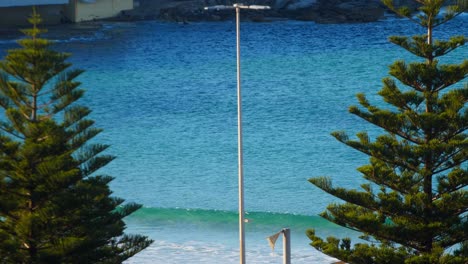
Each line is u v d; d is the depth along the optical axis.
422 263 47.34
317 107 137.62
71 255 46.66
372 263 48.78
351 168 99.12
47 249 46.56
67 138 47.34
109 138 119.44
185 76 168.75
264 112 135.00
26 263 46.44
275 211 81.00
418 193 48.25
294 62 179.62
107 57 187.38
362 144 49.41
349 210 49.97
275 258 66.38
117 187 93.31
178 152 109.50
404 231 48.41
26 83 47.81
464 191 48.41
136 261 65.88
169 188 92.12
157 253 68.00
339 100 143.38
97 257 47.47
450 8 48.75
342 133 49.91
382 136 49.19
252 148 110.62
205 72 172.62
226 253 68.12
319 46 198.38
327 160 103.00
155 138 118.62
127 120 132.00
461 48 184.00
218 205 84.94
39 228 45.78
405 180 48.72
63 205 45.75
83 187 46.41
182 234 73.25
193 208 81.81
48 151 46.06
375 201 49.06
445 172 89.75
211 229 74.81
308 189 90.19
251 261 66.00
